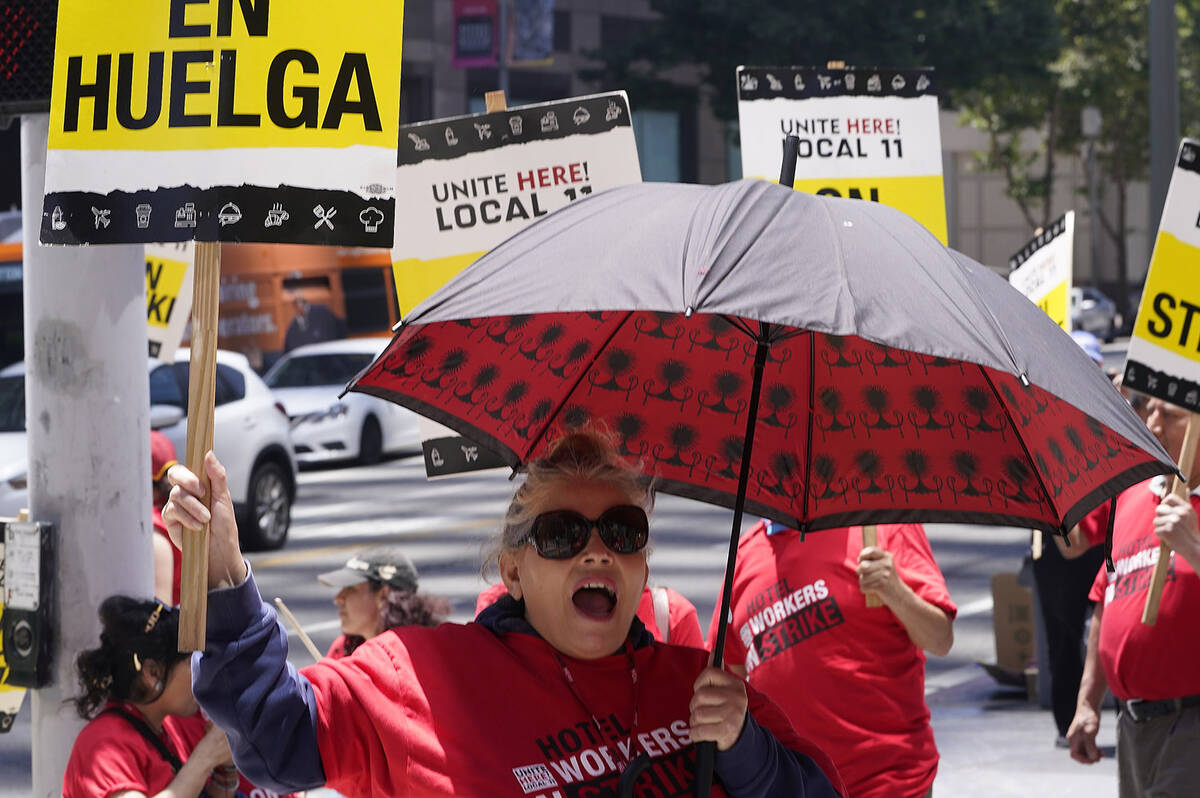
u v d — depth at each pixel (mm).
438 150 4758
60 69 2824
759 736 2740
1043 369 2449
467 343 2984
